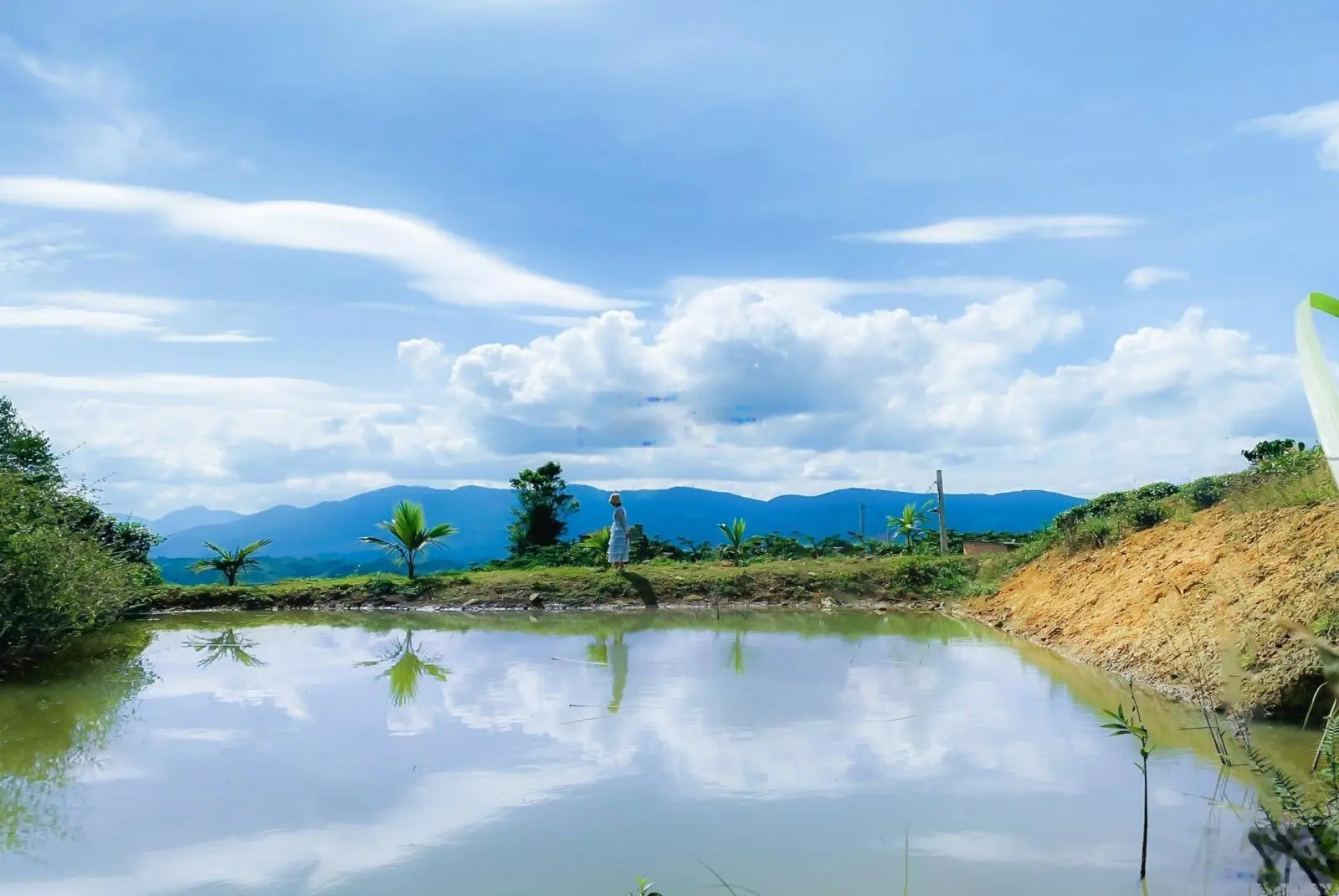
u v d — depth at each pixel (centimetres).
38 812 636
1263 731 727
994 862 513
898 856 526
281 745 800
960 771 677
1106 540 1513
